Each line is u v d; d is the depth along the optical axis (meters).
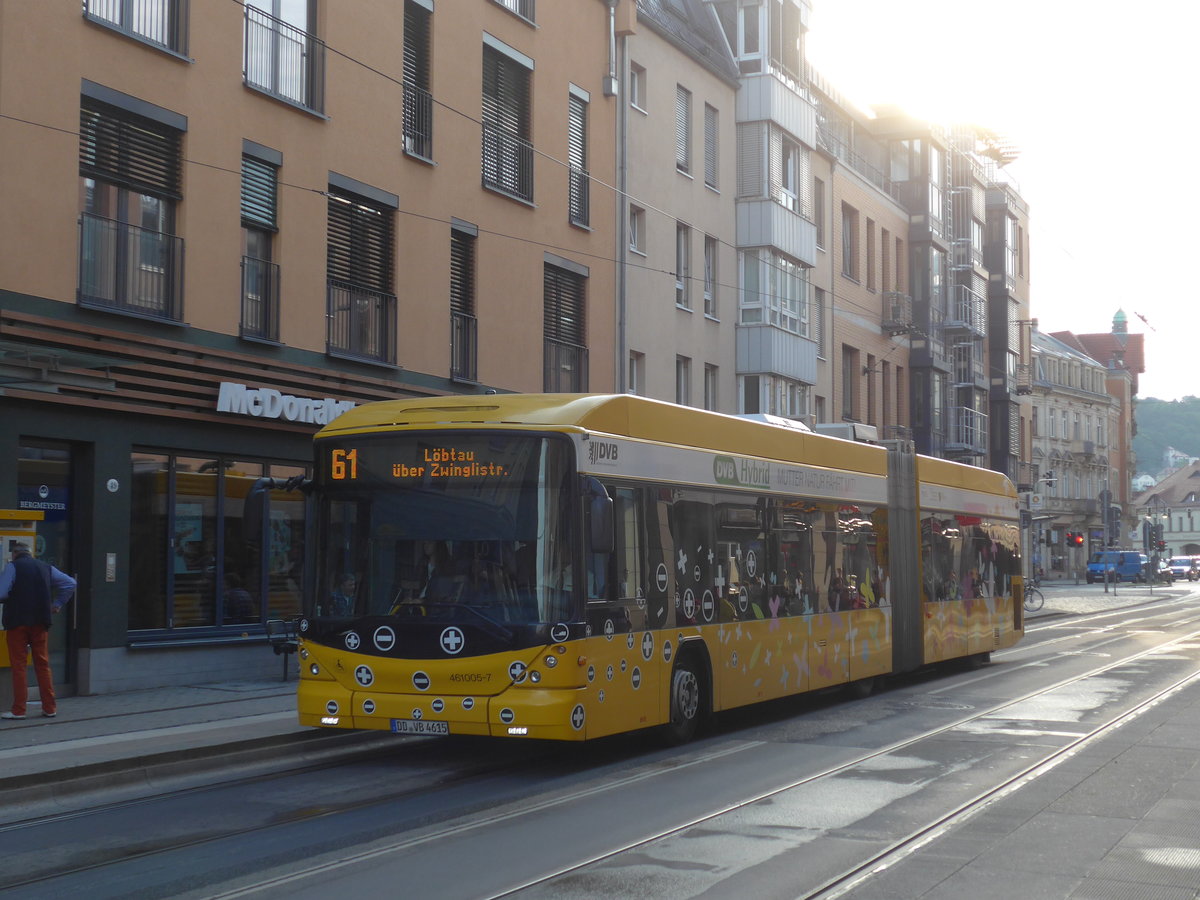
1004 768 11.48
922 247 48.22
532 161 25.45
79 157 16.30
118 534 16.75
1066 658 24.14
